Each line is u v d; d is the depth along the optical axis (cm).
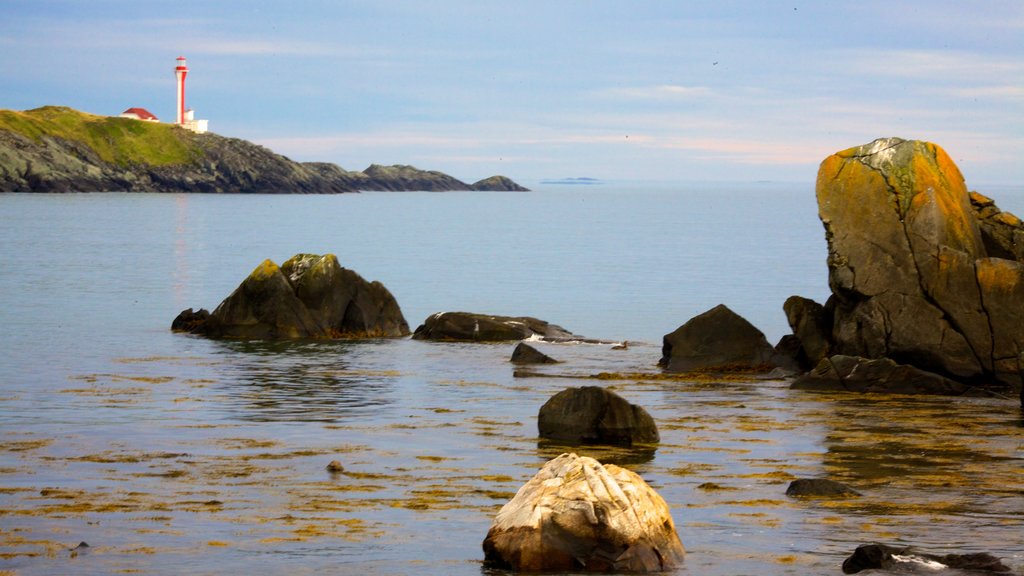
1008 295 3716
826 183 4050
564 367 4178
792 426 2961
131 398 3322
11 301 6438
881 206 3934
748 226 17438
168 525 1902
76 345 4653
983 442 2738
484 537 1841
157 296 6888
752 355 4097
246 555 1728
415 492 2170
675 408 3269
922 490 2205
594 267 9412
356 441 2705
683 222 18962
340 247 11800
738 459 2527
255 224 16138
